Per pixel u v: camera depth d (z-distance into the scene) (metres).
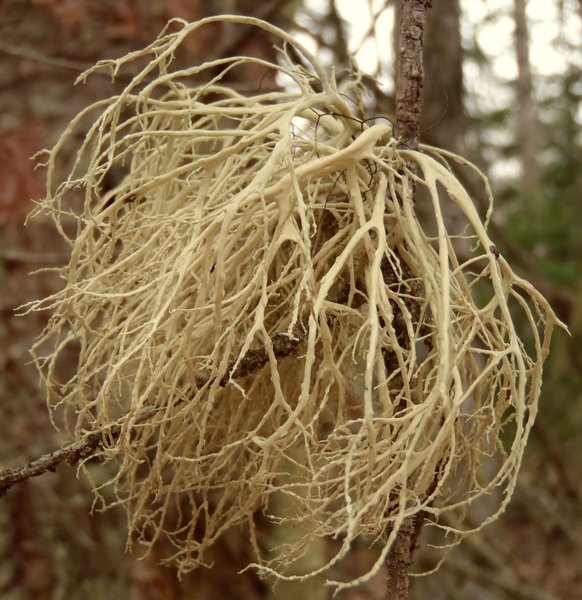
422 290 0.22
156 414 0.21
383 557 0.18
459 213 0.46
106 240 0.25
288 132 0.21
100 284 0.22
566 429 0.72
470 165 0.22
